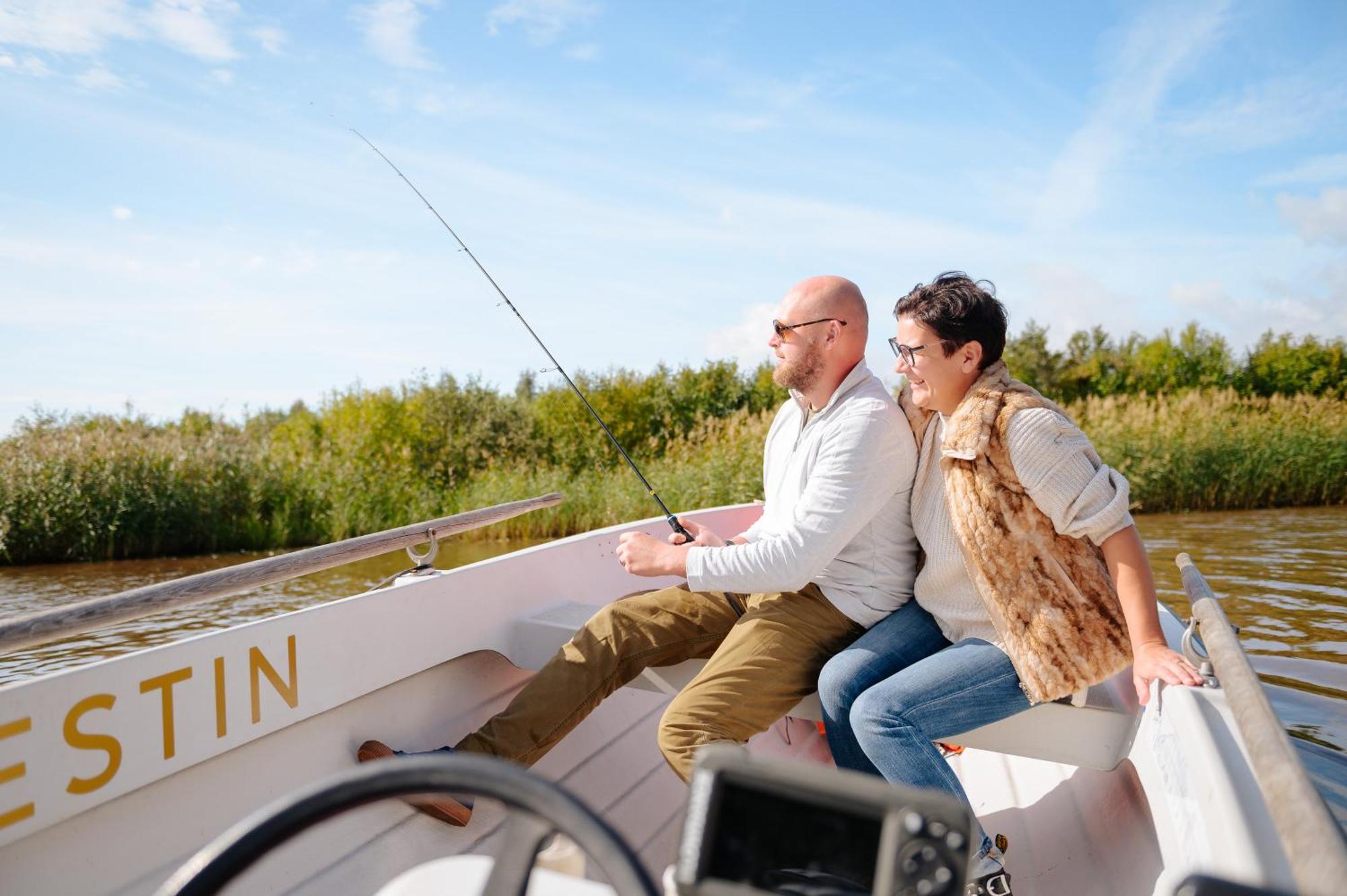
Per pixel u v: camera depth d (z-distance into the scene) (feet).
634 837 6.89
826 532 5.80
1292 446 39.40
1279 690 9.15
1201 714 3.99
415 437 42.65
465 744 6.05
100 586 26.43
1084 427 43.75
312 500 37.63
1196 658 4.81
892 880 1.78
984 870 5.03
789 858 1.88
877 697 5.27
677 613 6.51
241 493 36.22
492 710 7.07
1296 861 1.92
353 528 37.86
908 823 1.77
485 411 43.98
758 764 1.89
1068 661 5.01
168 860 4.67
